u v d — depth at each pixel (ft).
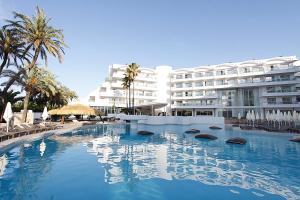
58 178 22.54
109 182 21.58
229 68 177.99
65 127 76.69
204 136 54.90
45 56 79.97
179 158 32.78
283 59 155.53
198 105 181.68
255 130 69.31
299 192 19.27
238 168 27.37
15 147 39.17
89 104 172.35
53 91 87.45
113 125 98.48
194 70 196.13
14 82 73.26
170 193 19.04
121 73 189.06
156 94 209.15
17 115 74.95
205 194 18.78
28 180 21.86
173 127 90.22
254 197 18.08
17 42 70.38
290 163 29.89
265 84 153.89
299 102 138.10
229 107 171.42
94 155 33.86
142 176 23.65
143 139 53.42
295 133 57.16
